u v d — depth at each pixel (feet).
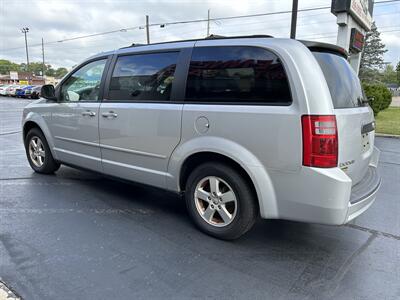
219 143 10.12
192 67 10.94
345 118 9.23
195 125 10.61
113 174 13.64
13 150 24.38
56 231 11.32
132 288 8.38
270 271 9.28
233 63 10.11
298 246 10.74
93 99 13.94
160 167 11.87
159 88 11.71
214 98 10.38
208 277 8.92
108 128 13.19
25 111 17.61
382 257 10.20
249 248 10.52
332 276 9.12
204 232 11.29
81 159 14.79
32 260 9.50
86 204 13.79
